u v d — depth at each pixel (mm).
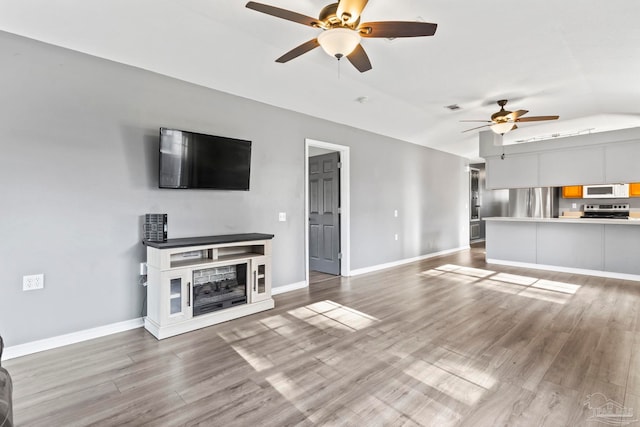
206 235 3504
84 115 2748
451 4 2258
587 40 2742
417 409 1804
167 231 3188
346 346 2615
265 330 2953
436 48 2900
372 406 1834
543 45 2846
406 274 5332
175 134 3127
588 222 5125
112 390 2006
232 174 3604
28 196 2504
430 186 7098
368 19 2447
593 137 5285
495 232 6270
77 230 2721
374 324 3092
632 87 3855
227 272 3373
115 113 2906
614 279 4902
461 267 5898
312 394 1954
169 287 2814
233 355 2463
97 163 2812
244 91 3709
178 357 2432
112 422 1712
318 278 5066
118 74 2928
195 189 3381
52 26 2398
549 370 2215
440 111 4785
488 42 2793
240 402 1879
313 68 3311
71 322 2693
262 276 3518
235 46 2812
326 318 3260
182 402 1881
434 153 7230
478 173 9898
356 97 4105
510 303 3715
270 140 4121
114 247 2910
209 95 3537
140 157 3049
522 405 1829
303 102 4156
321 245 5578
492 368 2250
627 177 5051
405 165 6402
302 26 2535
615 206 6488
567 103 4473
